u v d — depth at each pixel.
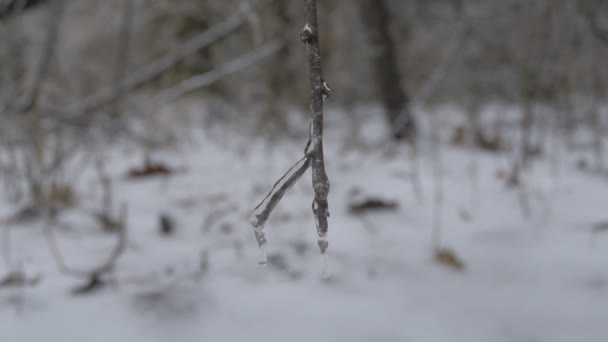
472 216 1.43
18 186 1.55
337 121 2.77
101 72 2.51
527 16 2.10
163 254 1.21
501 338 0.89
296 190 1.68
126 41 2.43
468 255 1.20
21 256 1.19
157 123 2.38
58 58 2.22
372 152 2.13
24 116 1.61
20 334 0.89
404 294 1.02
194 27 2.78
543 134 2.07
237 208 1.51
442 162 1.95
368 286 1.05
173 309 0.97
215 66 2.72
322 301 0.99
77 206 1.49
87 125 1.89
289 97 2.48
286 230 1.33
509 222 1.38
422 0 2.66
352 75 2.68
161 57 2.72
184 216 1.46
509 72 2.39
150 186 1.75
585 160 1.92
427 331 0.91
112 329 0.91
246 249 1.23
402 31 2.59
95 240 1.30
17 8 1.87
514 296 1.02
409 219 1.42
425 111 2.55
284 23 2.21
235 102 2.76
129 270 1.12
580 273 1.10
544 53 1.91
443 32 2.54
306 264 1.15
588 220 1.36
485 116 2.61
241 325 0.92
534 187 1.64
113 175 1.86
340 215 1.45
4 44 1.86
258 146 2.30
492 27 2.29
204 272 1.11
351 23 2.52
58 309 0.97
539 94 1.99
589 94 2.07
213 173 1.91
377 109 2.92
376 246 1.24
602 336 0.89
